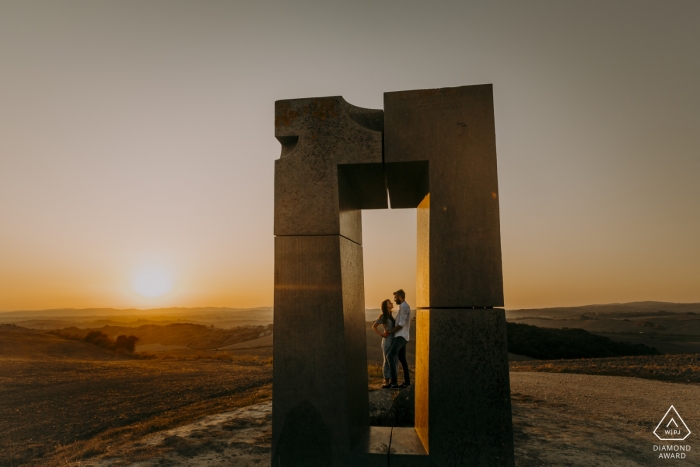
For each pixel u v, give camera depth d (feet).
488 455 12.45
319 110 14.17
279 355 13.42
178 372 58.34
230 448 17.29
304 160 14.01
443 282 13.11
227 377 50.08
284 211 13.91
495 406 12.58
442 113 13.80
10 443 23.52
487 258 13.10
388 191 16.96
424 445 13.56
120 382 48.39
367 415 16.29
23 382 49.16
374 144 13.78
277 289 13.67
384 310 25.32
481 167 13.48
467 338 12.85
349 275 14.73
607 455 16.07
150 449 17.34
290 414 13.17
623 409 24.70
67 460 17.56
